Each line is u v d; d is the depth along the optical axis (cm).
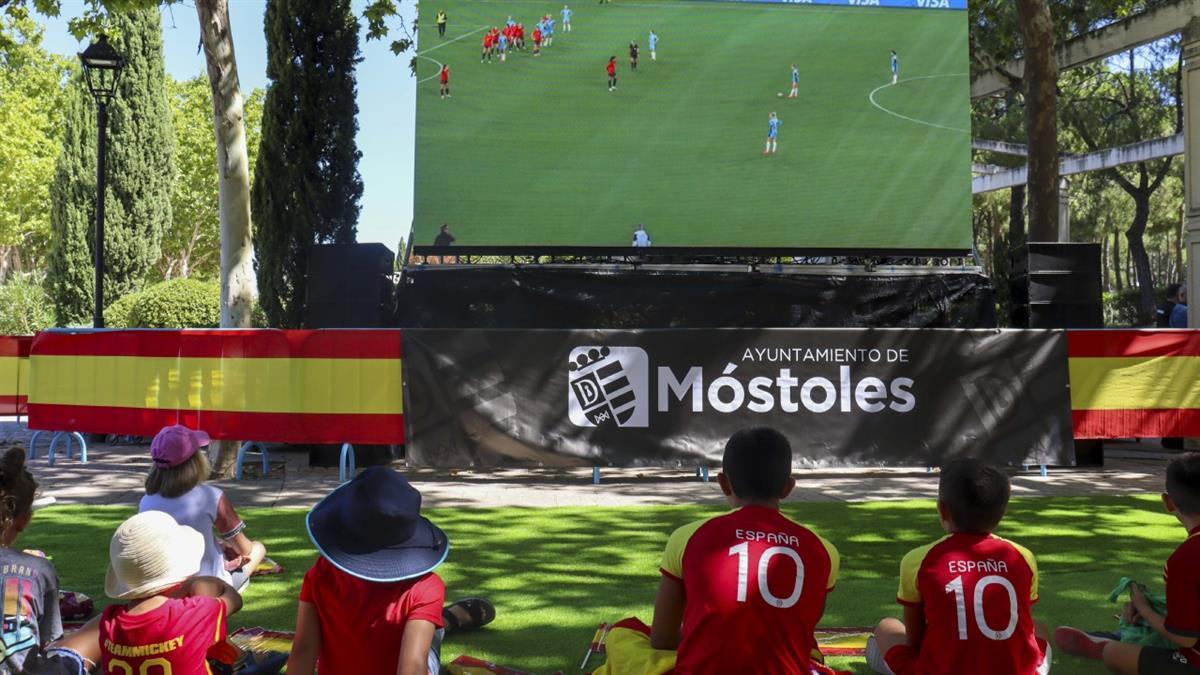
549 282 1282
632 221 1319
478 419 961
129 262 2506
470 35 1291
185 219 4481
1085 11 1825
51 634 319
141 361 1020
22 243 4422
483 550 674
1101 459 1095
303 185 1451
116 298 2500
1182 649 382
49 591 319
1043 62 1500
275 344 991
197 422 1002
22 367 1343
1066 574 605
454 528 750
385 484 277
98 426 1041
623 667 333
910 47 1355
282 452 1223
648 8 1314
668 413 971
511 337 967
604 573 611
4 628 294
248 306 1059
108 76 2250
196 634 301
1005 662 313
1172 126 3547
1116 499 880
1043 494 909
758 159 1334
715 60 1325
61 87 4209
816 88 1339
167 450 435
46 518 771
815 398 977
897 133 1354
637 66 1314
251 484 969
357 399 978
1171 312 1445
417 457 955
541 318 1277
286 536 713
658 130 1320
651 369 971
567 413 967
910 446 981
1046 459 998
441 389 962
